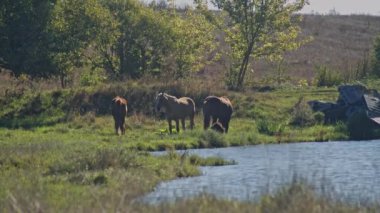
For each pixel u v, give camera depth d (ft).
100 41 501.56
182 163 238.68
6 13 448.24
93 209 137.08
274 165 254.27
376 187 203.10
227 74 537.65
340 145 328.08
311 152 299.17
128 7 515.91
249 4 525.75
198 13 556.51
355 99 393.29
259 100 437.99
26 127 390.21
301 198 144.15
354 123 365.20
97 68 518.37
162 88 443.73
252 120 411.34
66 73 494.18
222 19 545.44
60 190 181.27
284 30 534.37
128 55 517.96
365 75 544.62
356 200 171.83
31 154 243.60
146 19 515.09
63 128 377.50
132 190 185.57
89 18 479.00
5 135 347.97
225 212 136.26
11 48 451.12
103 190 181.47
